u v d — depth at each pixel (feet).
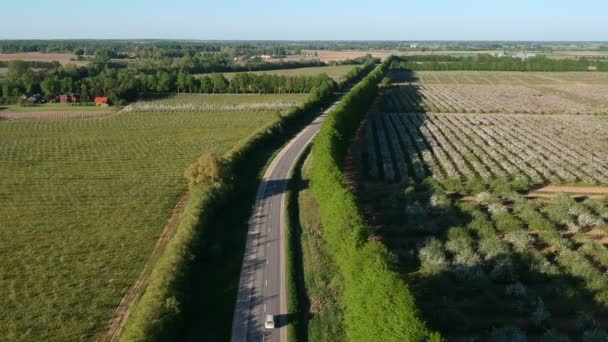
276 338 176.24
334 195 243.19
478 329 173.47
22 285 207.92
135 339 158.30
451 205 278.05
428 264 208.95
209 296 203.10
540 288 195.11
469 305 186.29
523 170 350.23
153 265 224.53
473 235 243.81
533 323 173.58
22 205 296.30
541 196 304.71
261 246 244.83
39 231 259.80
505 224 249.55
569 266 208.23
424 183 320.50
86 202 301.43
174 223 271.08
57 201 303.07
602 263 214.69
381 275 166.91
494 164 363.56
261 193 318.24
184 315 185.06
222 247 242.99
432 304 185.98
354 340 162.20
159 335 164.96
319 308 192.75
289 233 256.93
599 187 319.68
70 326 181.16
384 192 309.83
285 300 198.59
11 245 243.60
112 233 257.75
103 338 175.22
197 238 232.94
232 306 195.62
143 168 372.58
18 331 178.29
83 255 233.76
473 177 331.98
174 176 351.67
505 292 191.83
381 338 148.77
